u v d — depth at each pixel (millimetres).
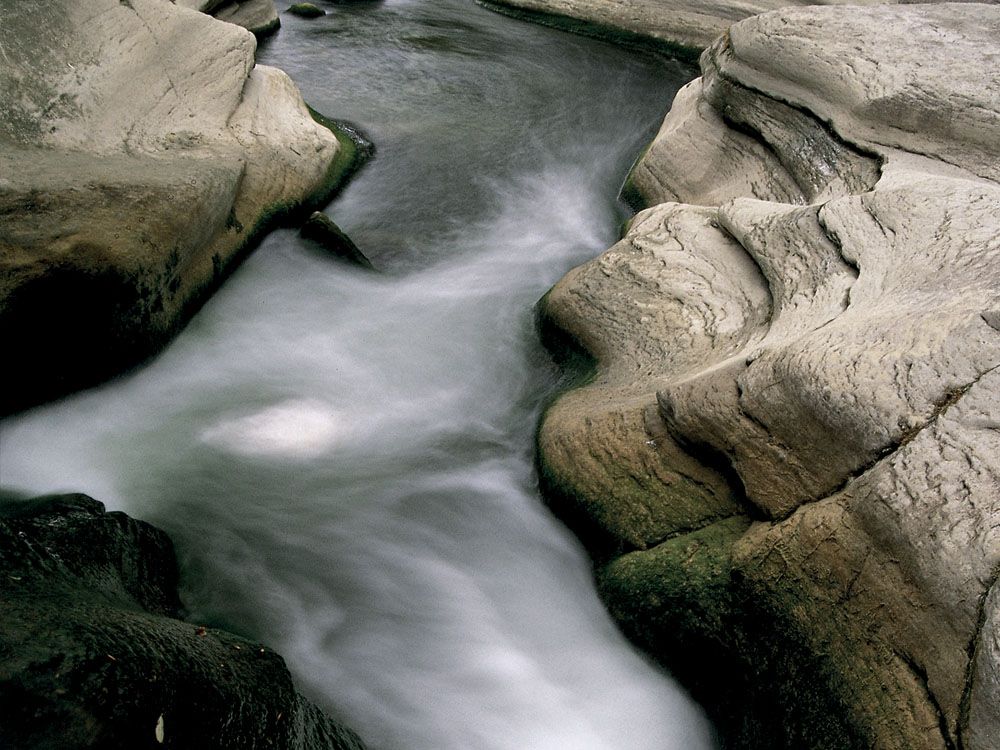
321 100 10883
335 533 4914
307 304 6996
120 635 2762
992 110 6121
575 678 4230
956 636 3033
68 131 6184
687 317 5500
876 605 3342
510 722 4004
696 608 4020
